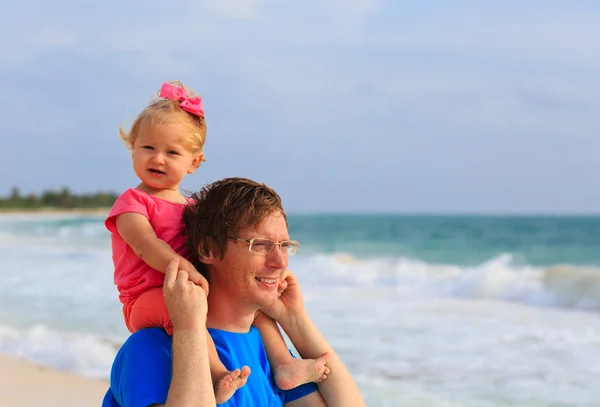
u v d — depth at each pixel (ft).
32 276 51.90
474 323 33.63
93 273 53.83
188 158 9.62
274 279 8.82
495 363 25.88
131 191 9.12
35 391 22.16
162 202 9.19
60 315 34.99
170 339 8.56
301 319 9.77
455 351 27.68
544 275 43.29
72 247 87.04
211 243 8.64
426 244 111.14
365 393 22.03
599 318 35.24
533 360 26.37
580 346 28.71
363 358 26.43
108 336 29.91
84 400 21.29
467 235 143.64
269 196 8.80
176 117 9.45
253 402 8.79
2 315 34.81
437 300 41.29
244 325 9.13
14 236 115.44
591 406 20.67
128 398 8.11
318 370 9.41
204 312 8.24
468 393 22.12
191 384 7.84
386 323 33.32
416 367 25.16
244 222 8.57
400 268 55.06
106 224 9.12
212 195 8.84
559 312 37.37
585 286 39.86
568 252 99.04
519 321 34.32
